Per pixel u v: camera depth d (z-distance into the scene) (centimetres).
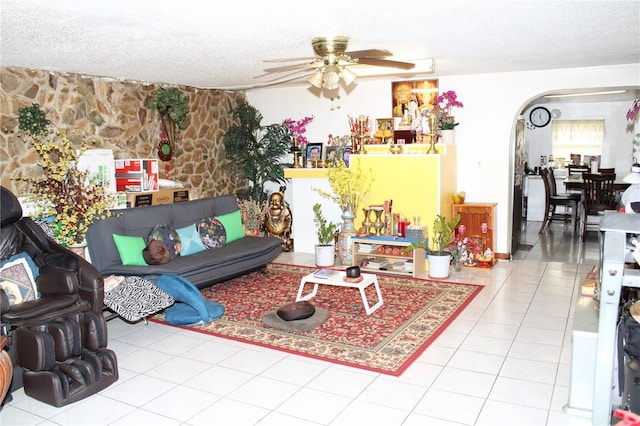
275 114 747
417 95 650
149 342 383
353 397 290
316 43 369
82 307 327
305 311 406
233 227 566
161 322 429
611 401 249
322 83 390
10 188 472
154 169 579
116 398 297
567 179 857
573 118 991
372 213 599
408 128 639
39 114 482
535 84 593
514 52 457
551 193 867
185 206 535
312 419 267
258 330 401
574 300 464
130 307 377
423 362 335
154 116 619
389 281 538
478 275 559
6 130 467
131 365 342
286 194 757
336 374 321
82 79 533
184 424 266
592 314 284
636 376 232
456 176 643
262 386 307
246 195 738
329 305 459
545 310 438
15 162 475
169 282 412
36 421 275
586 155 985
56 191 429
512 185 638
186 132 663
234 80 604
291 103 732
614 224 235
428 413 271
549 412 270
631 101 945
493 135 620
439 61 508
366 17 310
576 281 530
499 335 381
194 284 454
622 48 441
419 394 292
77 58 435
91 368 302
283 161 756
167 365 341
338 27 337
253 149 724
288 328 397
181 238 497
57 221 422
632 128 941
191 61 461
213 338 388
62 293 330
